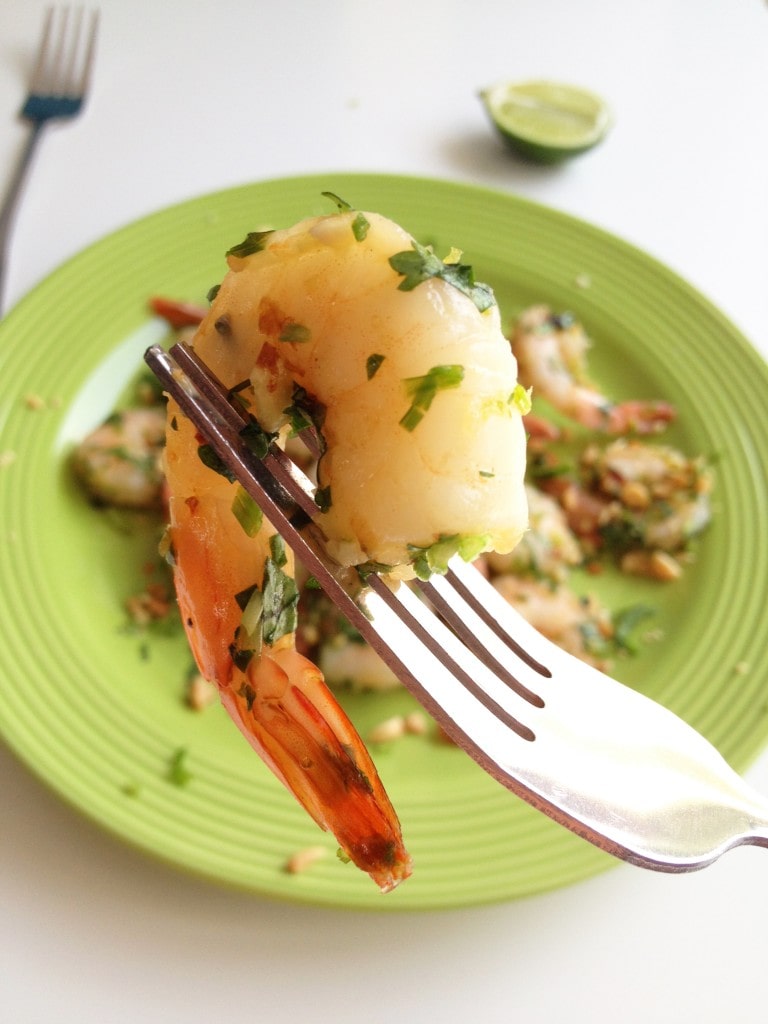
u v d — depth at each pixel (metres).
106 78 0.39
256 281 0.14
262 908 0.22
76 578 0.27
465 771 0.24
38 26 0.40
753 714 0.24
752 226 0.37
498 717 0.16
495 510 0.13
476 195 0.34
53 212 0.35
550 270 0.33
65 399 0.29
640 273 0.33
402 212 0.34
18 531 0.27
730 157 0.39
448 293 0.13
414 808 0.23
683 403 0.31
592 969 0.21
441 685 0.15
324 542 0.14
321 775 0.14
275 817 0.22
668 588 0.28
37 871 0.22
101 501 0.29
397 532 0.13
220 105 0.39
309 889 0.21
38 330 0.30
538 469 0.31
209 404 0.14
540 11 0.43
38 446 0.28
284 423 0.14
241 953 0.21
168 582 0.27
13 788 0.23
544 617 0.27
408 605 0.16
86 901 0.22
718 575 0.28
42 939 0.21
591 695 0.16
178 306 0.31
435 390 0.13
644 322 0.32
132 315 0.31
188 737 0.24
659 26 0.43
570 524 0.30
